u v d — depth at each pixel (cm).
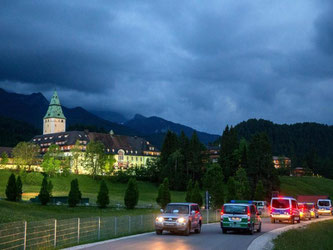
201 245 2309
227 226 3188
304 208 5591
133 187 7931
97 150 15325
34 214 6081
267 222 5016
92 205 8312
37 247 2002
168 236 2858
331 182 17788
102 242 2386
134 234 3019
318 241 3166
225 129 16562
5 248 1781
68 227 2341
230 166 16000
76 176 14788
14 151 15350
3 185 12406
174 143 15962
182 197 12681
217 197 7612
